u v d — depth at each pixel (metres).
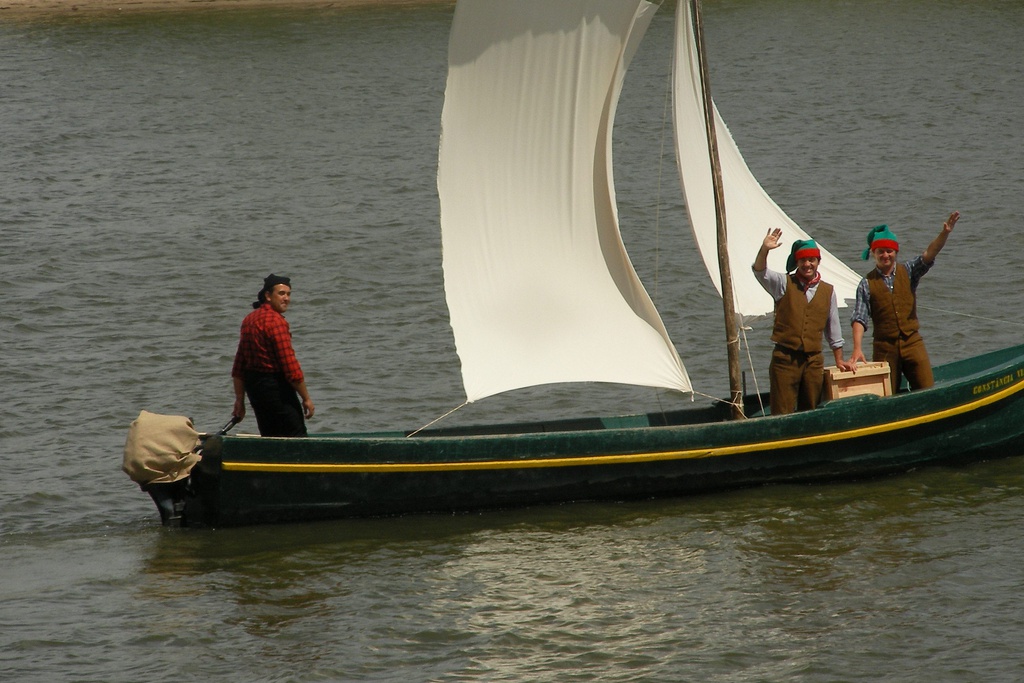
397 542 49.47
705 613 43.25
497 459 51.69
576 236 54.31
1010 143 138.38
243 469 49.88
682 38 55.62
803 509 51.75
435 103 174.75
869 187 120.25
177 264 98.62
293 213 116.12
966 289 86.19
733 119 158.88
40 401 68.69
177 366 75.25
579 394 70.25
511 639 41.78
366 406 68.19
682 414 57.25
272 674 39.78
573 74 52.84
